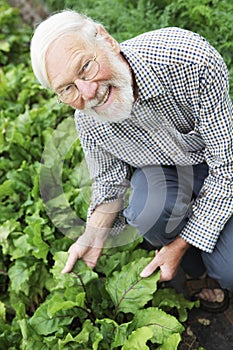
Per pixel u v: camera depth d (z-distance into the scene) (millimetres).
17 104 3463
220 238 2137
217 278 2236
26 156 3078
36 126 3178
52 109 3223
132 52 1829
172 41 1838
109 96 1743
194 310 2500
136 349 2004
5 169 3062
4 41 4199
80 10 3736
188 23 3035
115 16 3266
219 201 2051
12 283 2477
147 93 1845
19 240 2582
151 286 2168
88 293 2322
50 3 4246
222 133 1907
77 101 1721
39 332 2188
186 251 2398
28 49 4219
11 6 4730
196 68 1792
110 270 2365
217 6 2879
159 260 2176
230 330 2414
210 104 1854
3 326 2365
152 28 3037
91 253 2363
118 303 2227
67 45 1620
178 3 2971
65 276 2287
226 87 1862
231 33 2711
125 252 2410
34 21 4438
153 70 1818
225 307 2484
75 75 1638
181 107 1932
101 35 1688
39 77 1721
